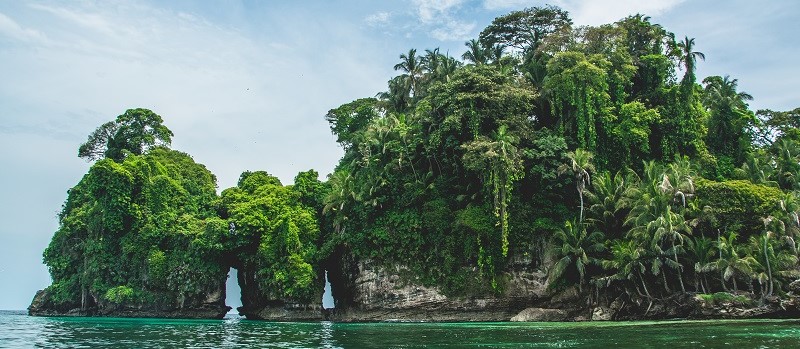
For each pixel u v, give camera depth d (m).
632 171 60.41
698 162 65.81
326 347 28.03
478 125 60.03
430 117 64.44
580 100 63.12
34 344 29.52
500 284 58.72
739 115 72.50
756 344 25.52
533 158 60.00
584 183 59.38
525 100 63.09
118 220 75.06
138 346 28.56
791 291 48.66
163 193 78.19
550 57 70.62
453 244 60.25
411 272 62.06
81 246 80.75
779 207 52.47
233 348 27.59
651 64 68.19
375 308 62.94
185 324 52.59
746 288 51.91
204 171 92.56
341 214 66.56
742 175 64.00
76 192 89.75
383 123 71.25
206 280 71.69
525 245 58.84
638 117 63.09
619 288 55.09
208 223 71.75
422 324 51.50
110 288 74.00
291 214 71.44
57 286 80.81
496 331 38.16
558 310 55.94
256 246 72.31
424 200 63.56
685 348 24.25
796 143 71.94
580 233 56.62
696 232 54.34
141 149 95.31
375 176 66.25
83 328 44.19
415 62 82.25
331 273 73.31
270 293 68.06
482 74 62.31
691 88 66.56
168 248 75.44
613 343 27.39
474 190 62.03
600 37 68.94
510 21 79.31
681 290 52.91
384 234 63.22
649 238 51.75
